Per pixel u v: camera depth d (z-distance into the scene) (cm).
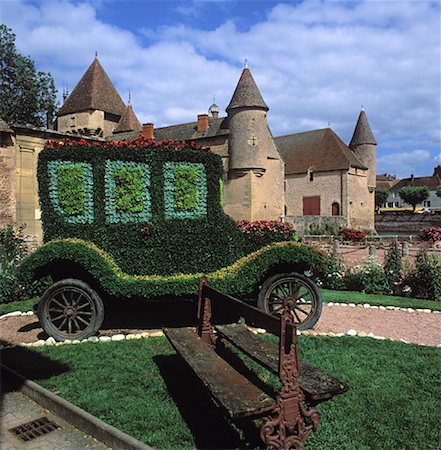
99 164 598
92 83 3794
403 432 322
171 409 356
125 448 301
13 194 1544
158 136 3625
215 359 373
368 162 4434
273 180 3369
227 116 3247
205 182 636
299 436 279
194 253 623
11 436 329
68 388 398
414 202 6144
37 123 3838
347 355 496
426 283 909
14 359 479
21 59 3603
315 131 4594
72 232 589
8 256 945
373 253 1248
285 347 280
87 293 568
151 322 673
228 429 326
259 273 594
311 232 3481
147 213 614
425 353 508
